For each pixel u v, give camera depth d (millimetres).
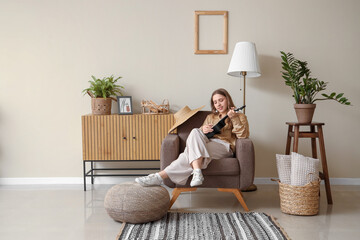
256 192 2945
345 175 3238
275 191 2977
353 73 3186
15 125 3273
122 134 2945
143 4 3201
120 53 3232
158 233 1933
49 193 2926
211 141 2549
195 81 3229
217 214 2287
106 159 2957
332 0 3156
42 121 3273
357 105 3195
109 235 1959
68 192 2959
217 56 3209
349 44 3172
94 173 3293
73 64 3242
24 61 3242
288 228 2051
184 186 2402
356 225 2105
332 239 1883
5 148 3283
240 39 3188
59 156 3291
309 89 2701
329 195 2604
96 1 3205
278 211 2400
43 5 3209
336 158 3230
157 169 3148
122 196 2078
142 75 3240
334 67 3188
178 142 2682
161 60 3227
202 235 1907
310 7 3162
